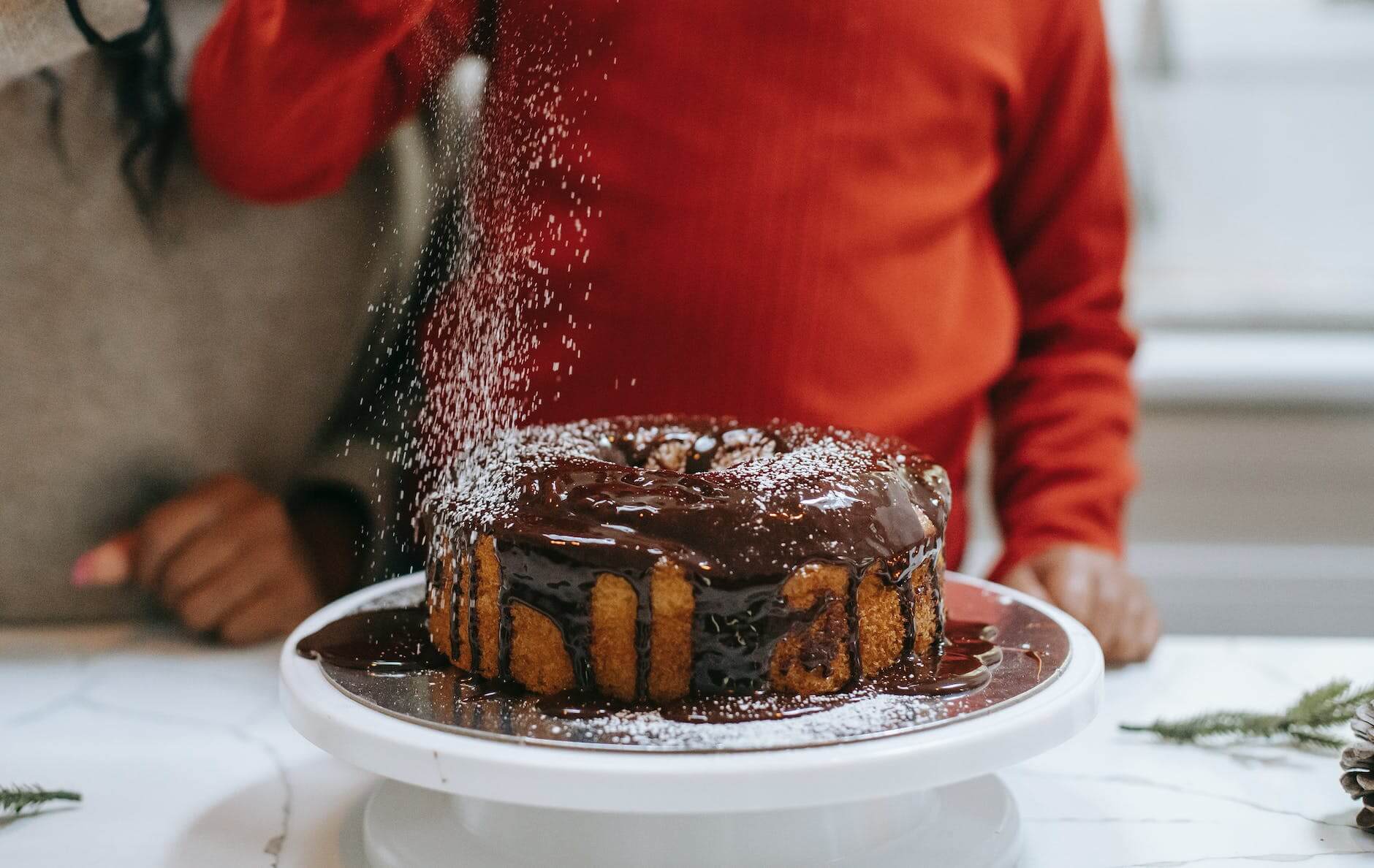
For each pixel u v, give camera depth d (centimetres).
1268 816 68
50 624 94
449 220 78
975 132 96
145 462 99
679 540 64
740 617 64
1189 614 169
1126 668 84
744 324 90
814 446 72
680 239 89
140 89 94
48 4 75
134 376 98
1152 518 171
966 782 69
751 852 62
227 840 67
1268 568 169
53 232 96
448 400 77
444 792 68
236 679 84
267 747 75
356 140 85
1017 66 97
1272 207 179
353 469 92
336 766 74
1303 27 178
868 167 91
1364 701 73
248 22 80
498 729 61
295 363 101
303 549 93
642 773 58
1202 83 178
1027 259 107
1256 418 166
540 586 65
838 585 65
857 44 90
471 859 63
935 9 91
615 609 64
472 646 67
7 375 96
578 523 65
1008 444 105
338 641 70
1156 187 179
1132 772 72
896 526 67
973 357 98
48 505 97
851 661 65
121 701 81
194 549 89
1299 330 176
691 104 88
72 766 73
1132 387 105
